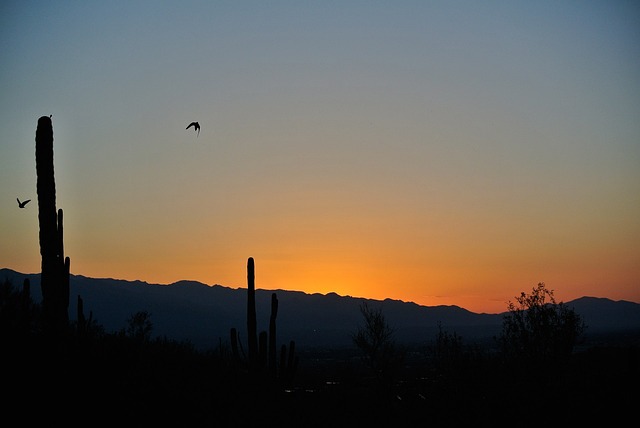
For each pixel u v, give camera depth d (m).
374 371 43.62
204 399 25.08
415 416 27.53
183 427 21.66
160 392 23.47
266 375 32.41
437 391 31.33
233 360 34.84
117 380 22.67
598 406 26.09
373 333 45.97
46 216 26.56
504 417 25.47
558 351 33.09
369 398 32.72
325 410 28.81
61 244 27.31
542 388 28.95
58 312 26.06
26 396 19.64
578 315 34.12
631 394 27.72
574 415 25.03
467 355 33.72
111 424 20.09
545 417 25.00
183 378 26.55
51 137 27.03
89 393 20.89
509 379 30.48
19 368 20.47
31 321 23.95
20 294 23.92
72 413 19.73
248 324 33.41
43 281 26.27
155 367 26.36
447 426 25.78
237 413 24.88
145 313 36.34
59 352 22.17
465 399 28.02
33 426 18.67
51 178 26.92
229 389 27.95
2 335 21.56
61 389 20.50
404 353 45.78
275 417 26.27
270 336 33.97
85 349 22.98
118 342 25.06
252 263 34.31
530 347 33.38
